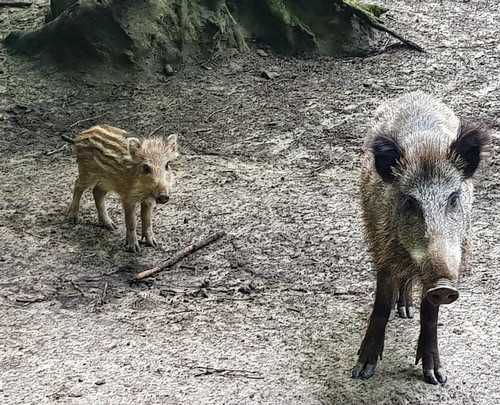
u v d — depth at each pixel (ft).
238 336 13.50
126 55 21.17
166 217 16.17
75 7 21.22
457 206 12.01
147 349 13.26
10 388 12.64
